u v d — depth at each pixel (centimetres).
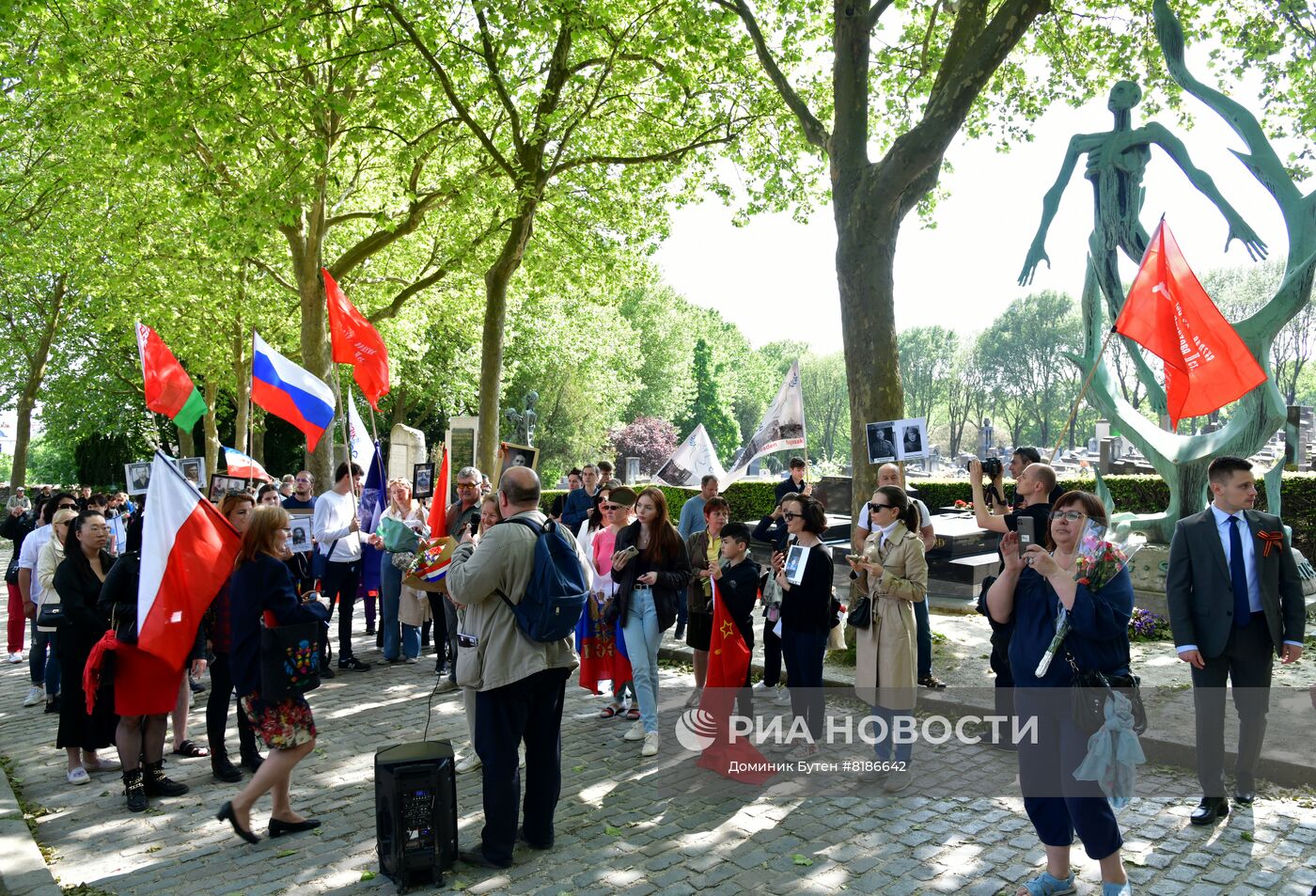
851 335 898
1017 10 793
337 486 968
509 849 478
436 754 471
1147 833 500
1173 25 1012
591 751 667
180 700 682
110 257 2420
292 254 1859
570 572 496
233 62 1398
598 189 1772
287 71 1416
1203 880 444
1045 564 397
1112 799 404
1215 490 521
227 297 2391
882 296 885
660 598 660
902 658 575
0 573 1823
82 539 621
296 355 2781
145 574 547
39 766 665
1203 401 609
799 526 646
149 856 502
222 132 1476
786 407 1113
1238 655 516
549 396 4175
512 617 482
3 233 2148
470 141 1761
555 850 497
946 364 8294
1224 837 491
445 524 869
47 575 825
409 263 2434
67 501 834
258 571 510
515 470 505
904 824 525
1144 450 1042
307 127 1467
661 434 4934
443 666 902
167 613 549
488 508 705
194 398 960
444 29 1391
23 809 577
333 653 1043
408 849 451
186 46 1295
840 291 909
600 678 739
